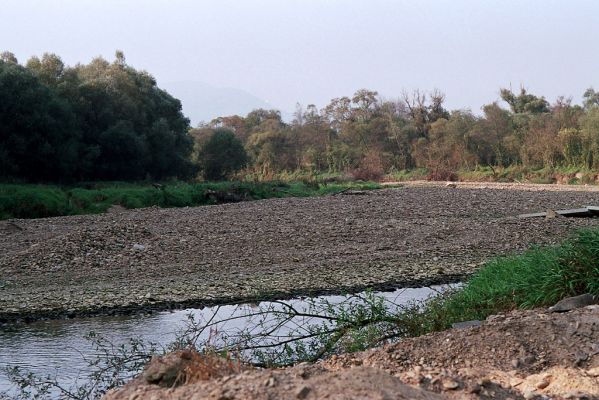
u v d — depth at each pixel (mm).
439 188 56719
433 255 21328
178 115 68438
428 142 89438
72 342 12516
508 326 7684
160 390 5000
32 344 12422
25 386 9391
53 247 22125
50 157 48062
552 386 6461
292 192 54312
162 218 31547
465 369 6953
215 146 73250
